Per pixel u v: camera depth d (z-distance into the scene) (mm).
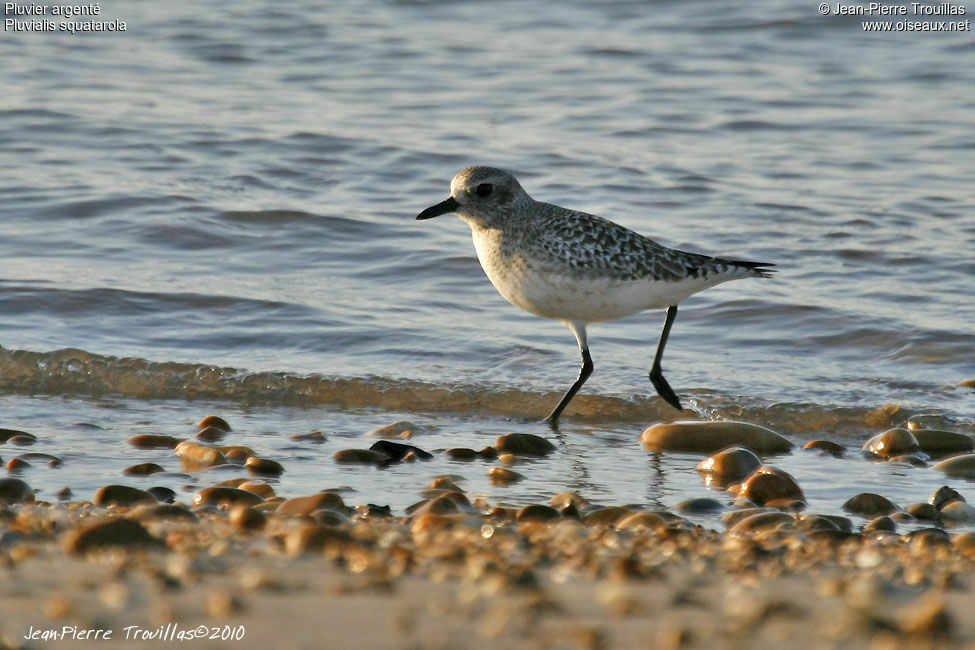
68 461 10156
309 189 18938
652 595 5883
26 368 12891
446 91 23922
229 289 15227
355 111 22500
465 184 11867
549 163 19969
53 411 11961
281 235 17125
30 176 18656
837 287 15547
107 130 20828
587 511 8875
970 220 17578
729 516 8820
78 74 24031
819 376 13156
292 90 23734
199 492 8836
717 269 11797
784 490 9656
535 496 9609
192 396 12703
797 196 18547
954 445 11234
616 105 23172
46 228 16875
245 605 5520
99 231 16891
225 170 19406
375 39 27062
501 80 24594
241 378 12812
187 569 6141
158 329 14062
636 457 10945
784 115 22531
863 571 6691
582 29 27969
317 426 11742
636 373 13258
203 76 24422
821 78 24625
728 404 12383
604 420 12320
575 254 11477
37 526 7379
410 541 7301
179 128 21109
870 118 22297
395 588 5906
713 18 28203
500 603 5637
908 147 20812
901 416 12109
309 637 5105
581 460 10828
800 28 27453
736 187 18969
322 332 14109
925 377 13086
